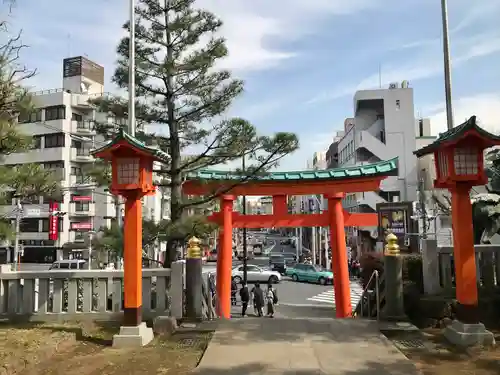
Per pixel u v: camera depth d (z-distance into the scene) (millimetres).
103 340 7703
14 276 8898
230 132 10742
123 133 7398
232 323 8727
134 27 10930
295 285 35250
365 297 11727
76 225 39781
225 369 6145
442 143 7238
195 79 11484
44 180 8477
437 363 6348
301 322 8805
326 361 6469
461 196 7395
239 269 36312
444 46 10328
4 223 8141
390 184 42625
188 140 11898
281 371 6055
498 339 7305
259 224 14906
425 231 27672
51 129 38656
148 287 8898
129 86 10492
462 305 7277
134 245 7727
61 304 8883
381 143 43531
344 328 8297
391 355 6723
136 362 6531
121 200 21469
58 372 6094
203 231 10836
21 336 7441
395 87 46656
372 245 35719
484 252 9008
